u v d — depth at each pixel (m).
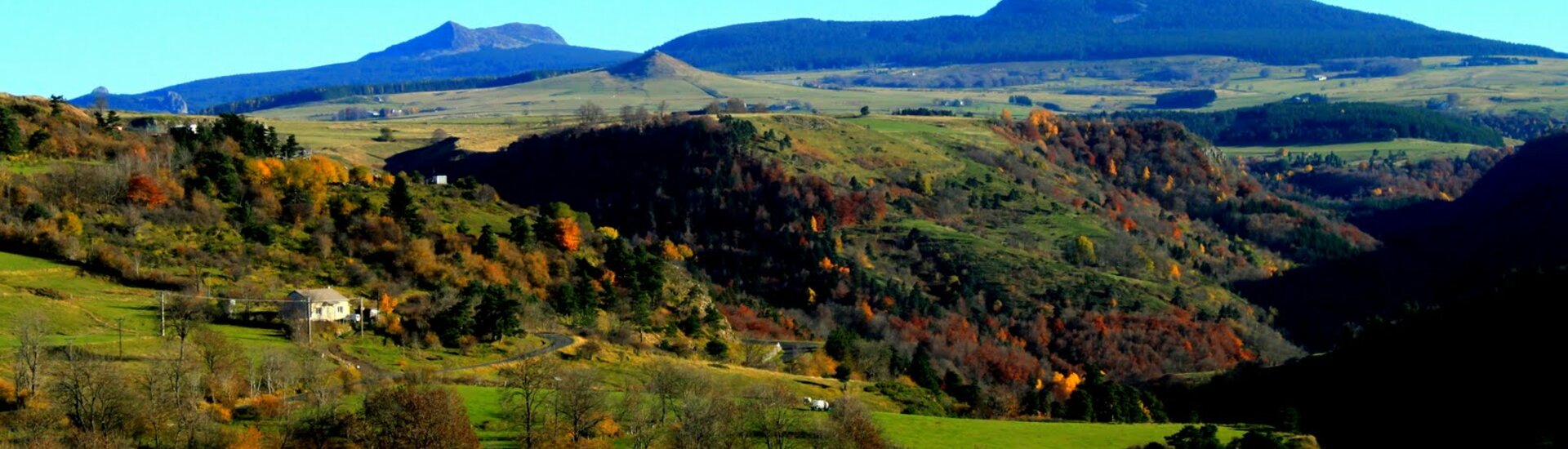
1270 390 174.25
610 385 132.12
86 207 171.62
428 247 180.50
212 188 189.00
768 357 173.00
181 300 138.62
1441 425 143.50
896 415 126.06
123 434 94.88
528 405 104.00
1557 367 143.00
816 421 111.69
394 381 113.44
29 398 98.44
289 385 111.62
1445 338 163.12
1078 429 122.94
